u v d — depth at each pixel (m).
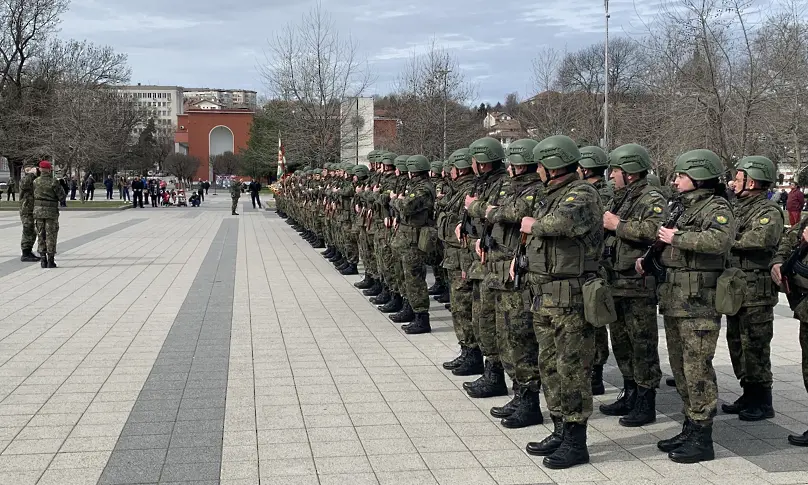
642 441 5.58
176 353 8.01
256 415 6.00
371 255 11.91
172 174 78.75
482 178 6.63
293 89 30.39
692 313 5.14
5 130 43.41
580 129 29.19
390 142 37.03
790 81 15.46
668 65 16.61
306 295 12.01
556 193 5.27
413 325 9.18
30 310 10.42
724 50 14.95
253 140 62.91
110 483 4.65
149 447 5.27
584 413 5.07
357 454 5.19
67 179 46.91
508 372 6.05
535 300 5.22
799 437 5.46
